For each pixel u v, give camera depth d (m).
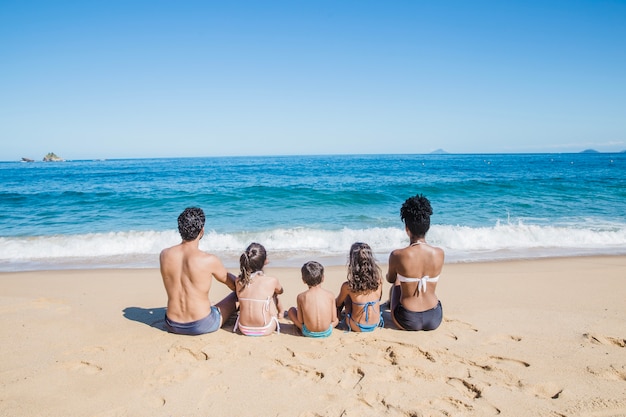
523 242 8.69
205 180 27.95
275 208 14.02
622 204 14.20
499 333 3.68
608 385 2.74
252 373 2.96
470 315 4.19
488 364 3.06
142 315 4.25
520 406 2.50
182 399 2.62
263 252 3.77
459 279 5.70
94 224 11.33
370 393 2.68
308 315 3.58
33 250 8.27
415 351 3.31
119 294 5.10
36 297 4.91
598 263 6.74
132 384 2.81
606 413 2.42
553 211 12.86
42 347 3.39
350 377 2.89
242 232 9.66
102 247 8.51
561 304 4.54
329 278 6.09
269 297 3.70
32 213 13.12
